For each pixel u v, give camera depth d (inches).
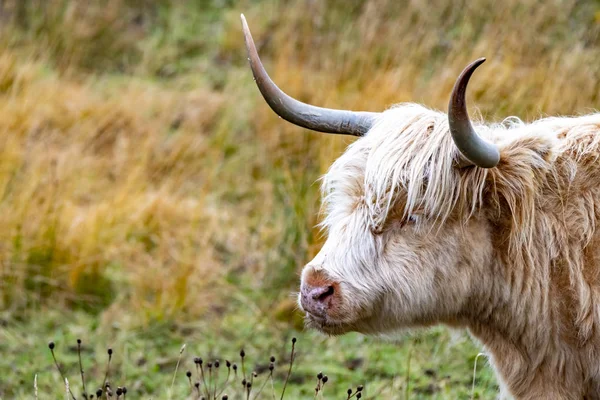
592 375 398.9
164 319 650.8
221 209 793.6
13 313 661.3
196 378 581.6
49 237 689.6
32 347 624.7
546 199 396.8
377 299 400.2
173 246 732.7
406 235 395.5
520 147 389.7
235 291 683.4
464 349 572.1
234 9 1135.6
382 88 792.9
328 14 998.4
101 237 708.7
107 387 486.6
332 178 417.4
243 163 848.9
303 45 974.4
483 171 386.9
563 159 398.3
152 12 1148.5
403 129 395.9
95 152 880.3
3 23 1085.8
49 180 745.0
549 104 669.3
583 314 389.7
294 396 556.1
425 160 387.5
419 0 925.2
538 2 835.4
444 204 389.1
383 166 391.9
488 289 404.2
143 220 750.5
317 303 399.9
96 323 655.1
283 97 415.2
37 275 679.7
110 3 1125.7
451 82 779.4
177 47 1091.3
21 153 783.7
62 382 579.2
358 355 597.0
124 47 1093.1
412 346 575.8
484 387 538.9
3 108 862.5
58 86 954.1
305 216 670.5
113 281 694.5
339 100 829.2
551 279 396.8
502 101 705.0
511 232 392.2
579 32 787.4
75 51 1061.8
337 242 403.5
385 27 925.8
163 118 919.0
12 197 722.2
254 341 629.0
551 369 406.3
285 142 824.9
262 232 733.3
